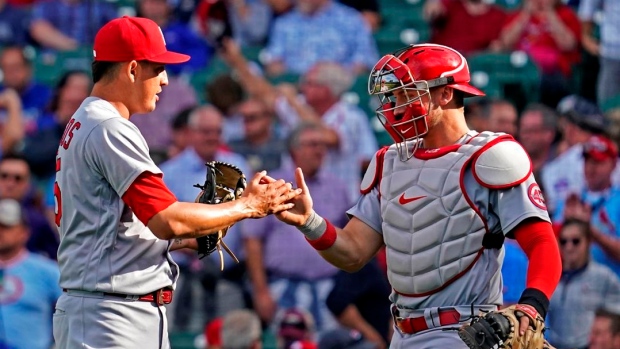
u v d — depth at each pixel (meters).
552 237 13.98
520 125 31.70
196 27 37.50
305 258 30.19
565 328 27.75
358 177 32.59
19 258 29.48
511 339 12.85
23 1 39.91
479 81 36.06
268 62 37.41
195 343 29.41
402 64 14.55
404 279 14.75
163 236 13.93
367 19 39.22
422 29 39.38
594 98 35.44
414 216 14.52
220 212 14.16
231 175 15.72
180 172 31.83
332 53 37.44
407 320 14.80
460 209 14.20
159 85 14.98
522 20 36.81
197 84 36.47
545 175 30.72
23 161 31.55
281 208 14.77
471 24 37.75
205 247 15.75
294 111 34.31
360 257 15.56
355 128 33.78
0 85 37.00
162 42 14.88
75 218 14.45
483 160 14.13
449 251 14.27
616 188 29.70
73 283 14.54
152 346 14.76
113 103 14.74
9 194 31.20
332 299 27.00
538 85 35.78
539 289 13.42
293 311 27.42
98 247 14.38
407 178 14.70
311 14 37.81
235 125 33.59
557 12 36.31
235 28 38.47
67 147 14.58
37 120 35.62
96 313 14.43
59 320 14.82
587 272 27.94
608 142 30.27
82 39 39.69
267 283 30.22
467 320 14.26
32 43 39.44
